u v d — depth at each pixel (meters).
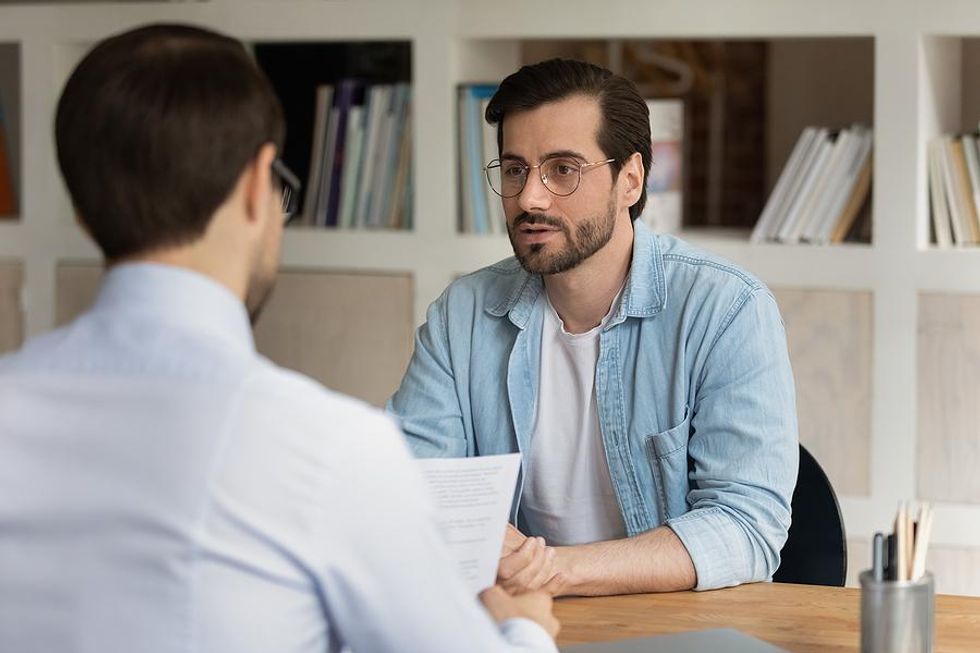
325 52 3.87
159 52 1.23
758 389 2.31
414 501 1.22
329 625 1.23
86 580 1.15
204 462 1.15
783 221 3.45
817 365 3.40
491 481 1.80
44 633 1.16
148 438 1.16
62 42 3.84
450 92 3.60
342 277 3.73
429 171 3.64
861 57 4.47
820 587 2.09
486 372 2.50
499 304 2.51
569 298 2.40
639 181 2.38
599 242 2.31
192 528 1.14
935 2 3.24
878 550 1.64
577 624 1.91
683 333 2.36
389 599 1.20
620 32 3.47
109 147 1.21
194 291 1.23
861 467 3.39
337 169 3.78
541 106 2.27
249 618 1.15
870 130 3.41
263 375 1.20
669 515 2.39
